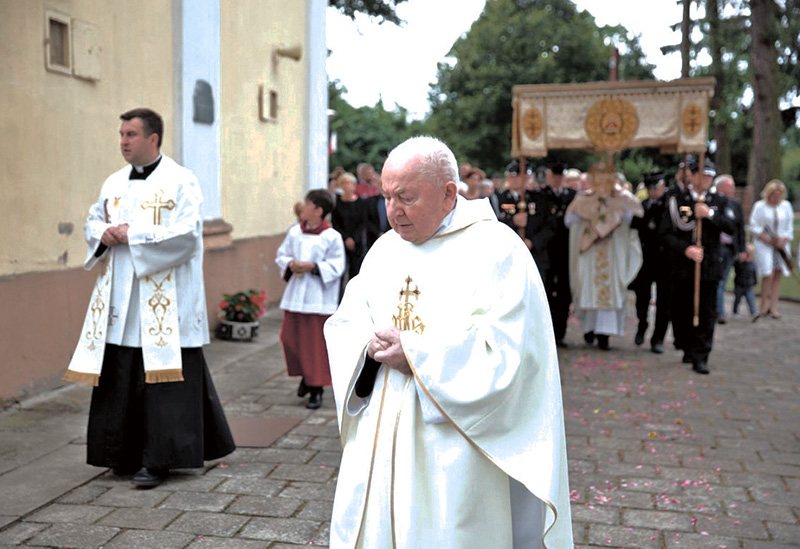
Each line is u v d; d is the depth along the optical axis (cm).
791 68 1961
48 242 626
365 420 248
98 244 426
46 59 618
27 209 602
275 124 1088
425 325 245
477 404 231
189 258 430
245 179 1002
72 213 654
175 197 430
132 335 428
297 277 596
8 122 581
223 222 909
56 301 629
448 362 232
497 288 241
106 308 424
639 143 819
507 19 3509
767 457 509
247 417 574
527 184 894
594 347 920
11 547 353
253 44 1012
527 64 3419
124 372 428
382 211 859
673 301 794
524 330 238
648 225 874
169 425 427
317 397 601
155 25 780
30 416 555
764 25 1814
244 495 420
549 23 3462
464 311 242
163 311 426
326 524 386
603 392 685
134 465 437
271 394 643
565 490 246
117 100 717
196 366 439
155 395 427
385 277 256
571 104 834
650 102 810
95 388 432
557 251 898
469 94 3488
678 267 777
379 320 253
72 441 504
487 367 232
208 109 863
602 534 382
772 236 1171
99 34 686
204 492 423
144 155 434
